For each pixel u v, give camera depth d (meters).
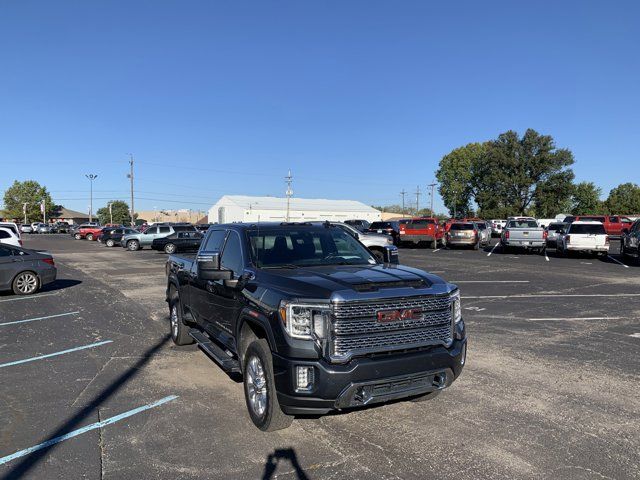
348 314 3.82
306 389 3.79
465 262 20.48
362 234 17.55
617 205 93.44
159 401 5.05
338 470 3.62
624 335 7.63
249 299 4.43
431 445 4.00
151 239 32.06
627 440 4.08
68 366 6.29
